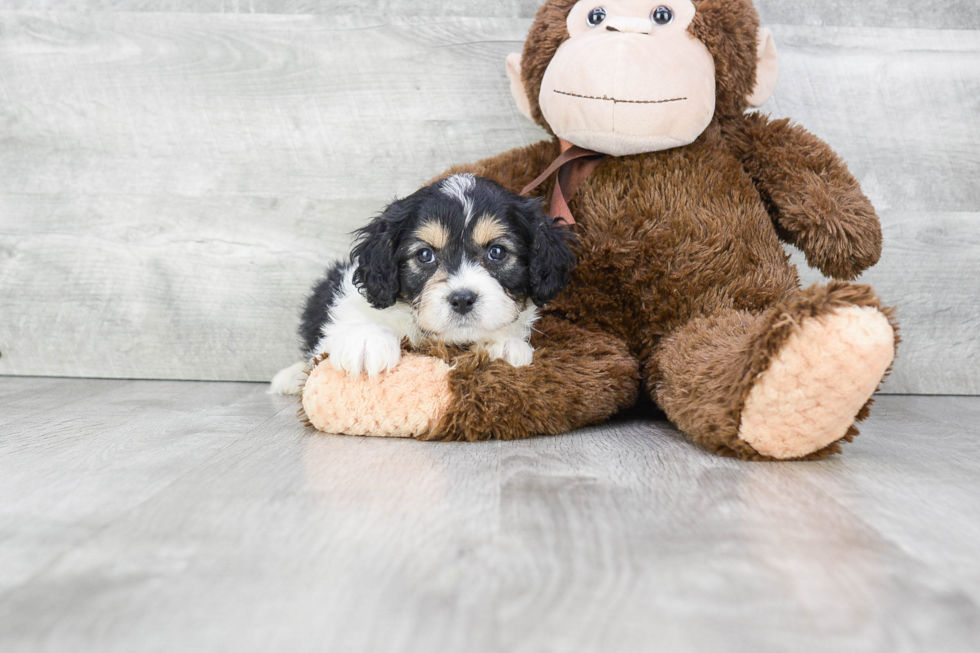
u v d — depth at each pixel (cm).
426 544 106
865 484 139
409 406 174
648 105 189
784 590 92
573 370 184
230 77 261
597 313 202
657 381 191
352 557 102
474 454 161
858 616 86
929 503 127
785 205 204
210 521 116
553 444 171
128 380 268
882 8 254
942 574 98
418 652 78
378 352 176
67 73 261
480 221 183
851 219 197
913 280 256
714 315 188
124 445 167
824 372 144
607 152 204
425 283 184
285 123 262
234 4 259
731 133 212
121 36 260
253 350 268
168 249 265
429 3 258
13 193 265
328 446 168
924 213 256
